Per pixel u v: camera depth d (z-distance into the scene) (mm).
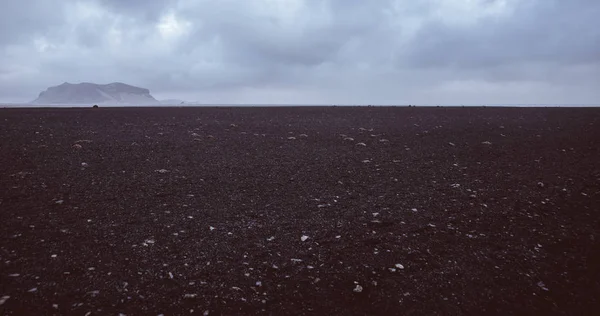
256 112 27734
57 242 4680
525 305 3658
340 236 5262
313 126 18500
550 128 17578
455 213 6227
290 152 11492
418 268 4375
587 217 6000
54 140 11852
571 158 10586
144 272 4078
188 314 3375
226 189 7410
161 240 4926
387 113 27297
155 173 8383
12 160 8859
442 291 3891
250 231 5363
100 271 4039
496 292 3889
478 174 8930
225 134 14945
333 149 12164
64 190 6805
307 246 4922
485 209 6422
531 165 9828
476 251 4840
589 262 4527
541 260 4605
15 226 5082
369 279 4113
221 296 3699
